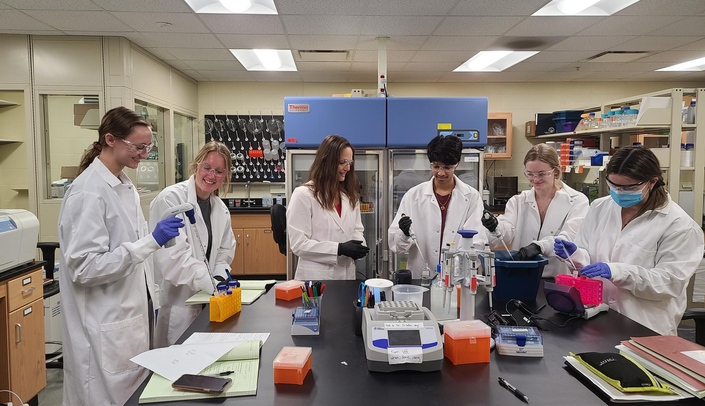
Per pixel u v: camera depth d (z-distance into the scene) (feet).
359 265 10.47
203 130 18.72
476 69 16.93
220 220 6.88
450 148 7.05
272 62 16.05
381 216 9.71
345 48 13.85
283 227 9.35
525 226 7.62
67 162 13.25
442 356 3.58
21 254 7.54
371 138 9.41
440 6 10.41
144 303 5.66
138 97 13.48
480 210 7.52
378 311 3.91
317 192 7.62
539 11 10.97
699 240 5.24
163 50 13.94
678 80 19.01
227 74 17.33
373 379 3.48
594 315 4.84
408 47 13.78
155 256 6.00
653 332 4.40
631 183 5.16
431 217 7.70
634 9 10.68
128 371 5.32
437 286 4.74
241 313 5.06
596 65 16.25
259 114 18.70
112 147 5.31
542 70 16.99
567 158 15.01
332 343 4.19
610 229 5.89
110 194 5.26
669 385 3.22
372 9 10.57
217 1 10.51
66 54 12.54
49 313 9.41
